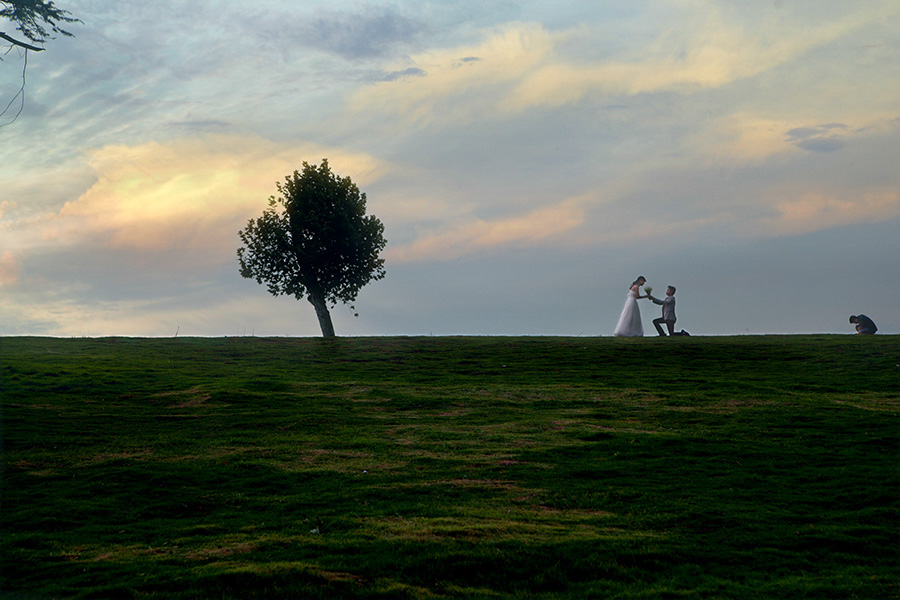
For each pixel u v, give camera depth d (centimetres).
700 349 3703
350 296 5447
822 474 1700
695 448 1962
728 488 1616
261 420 2328
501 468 1795
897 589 1102
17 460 1828
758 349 3647
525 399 2672
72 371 3005
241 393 2684
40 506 1497
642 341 4028
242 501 1548
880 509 1444
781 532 1339
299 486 1658
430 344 4047
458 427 2258
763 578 1155
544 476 1725
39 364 3117
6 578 1134
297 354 3734
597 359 3547
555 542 1266
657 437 2073
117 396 2631
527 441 2073
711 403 2569
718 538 1315
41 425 2175
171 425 2253
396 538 1288
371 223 5500
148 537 1330
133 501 1544
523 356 3666
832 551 1263
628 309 4297
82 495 1577
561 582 1135
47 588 1092
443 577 1148
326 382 3003
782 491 1588
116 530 1368
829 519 1409
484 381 3052
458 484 1662
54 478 1692
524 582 1134
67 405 2453
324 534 1326
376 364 3481
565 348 3844
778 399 2606
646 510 1471
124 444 2012
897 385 2802
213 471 1761
